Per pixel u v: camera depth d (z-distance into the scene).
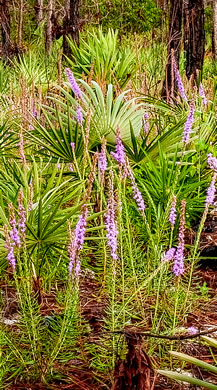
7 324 3.32
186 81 8.66
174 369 2.99
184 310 3.37
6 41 15.79
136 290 3.17
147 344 3.06
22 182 4.13
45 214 3.53
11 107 7.14
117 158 3.63
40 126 4.93
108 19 19.83
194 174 5.32
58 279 3.99
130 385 2.46
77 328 3.04
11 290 3.76
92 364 2.91
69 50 12.02
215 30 22.42
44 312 3.54
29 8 20.28
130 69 9.16
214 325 3.46
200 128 5.51
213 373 2.99
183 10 9.78
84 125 4.84
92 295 3.79
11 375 2.85
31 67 11.02
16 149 5.88
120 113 5.37
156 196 4.64
